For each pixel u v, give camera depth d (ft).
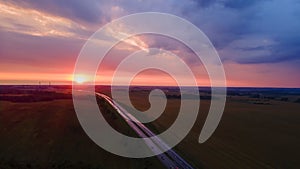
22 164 130.72
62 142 165.48
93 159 140.97
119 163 138.62
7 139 168.86
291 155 185.68
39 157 140.97
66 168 127.34
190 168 145.18
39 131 188.44
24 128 195.52
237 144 211.41
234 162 164.14
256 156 180.45
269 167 158.81
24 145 158.61
